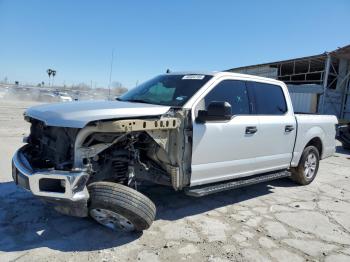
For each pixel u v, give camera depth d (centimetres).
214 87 444
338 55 2069
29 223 387
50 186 319
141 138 386
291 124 562
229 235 391
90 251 333
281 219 452
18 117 1583
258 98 515
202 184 427
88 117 320
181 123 389
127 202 328
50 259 313
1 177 554
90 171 332
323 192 600
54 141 359
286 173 567
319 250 369
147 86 493
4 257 313
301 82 2767
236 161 465
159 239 369
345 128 1184
